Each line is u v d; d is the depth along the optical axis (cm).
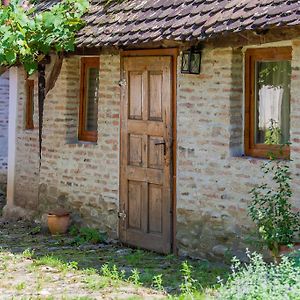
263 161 642
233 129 673
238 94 675
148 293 577
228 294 475
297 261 529
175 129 720
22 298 550
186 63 696
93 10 809
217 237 683
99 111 812
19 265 686
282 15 577
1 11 790
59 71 862
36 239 826
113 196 798
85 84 865
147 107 749
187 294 544
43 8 882
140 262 700
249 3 624
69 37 778
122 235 786
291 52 636
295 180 618
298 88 614
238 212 663
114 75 791
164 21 693
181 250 719
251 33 609
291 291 452
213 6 660
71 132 868
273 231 605
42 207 902
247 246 655
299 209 616
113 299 553
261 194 641
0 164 1171
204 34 630
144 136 754
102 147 810
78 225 845
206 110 689
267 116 667
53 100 879
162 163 735
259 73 672
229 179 672
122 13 764
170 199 728
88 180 831
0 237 841
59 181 873
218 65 677
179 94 714
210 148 687
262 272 496
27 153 956
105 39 736
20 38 780
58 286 602
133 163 770
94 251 757
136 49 756
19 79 970
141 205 762
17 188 977
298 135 616
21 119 970
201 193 698
